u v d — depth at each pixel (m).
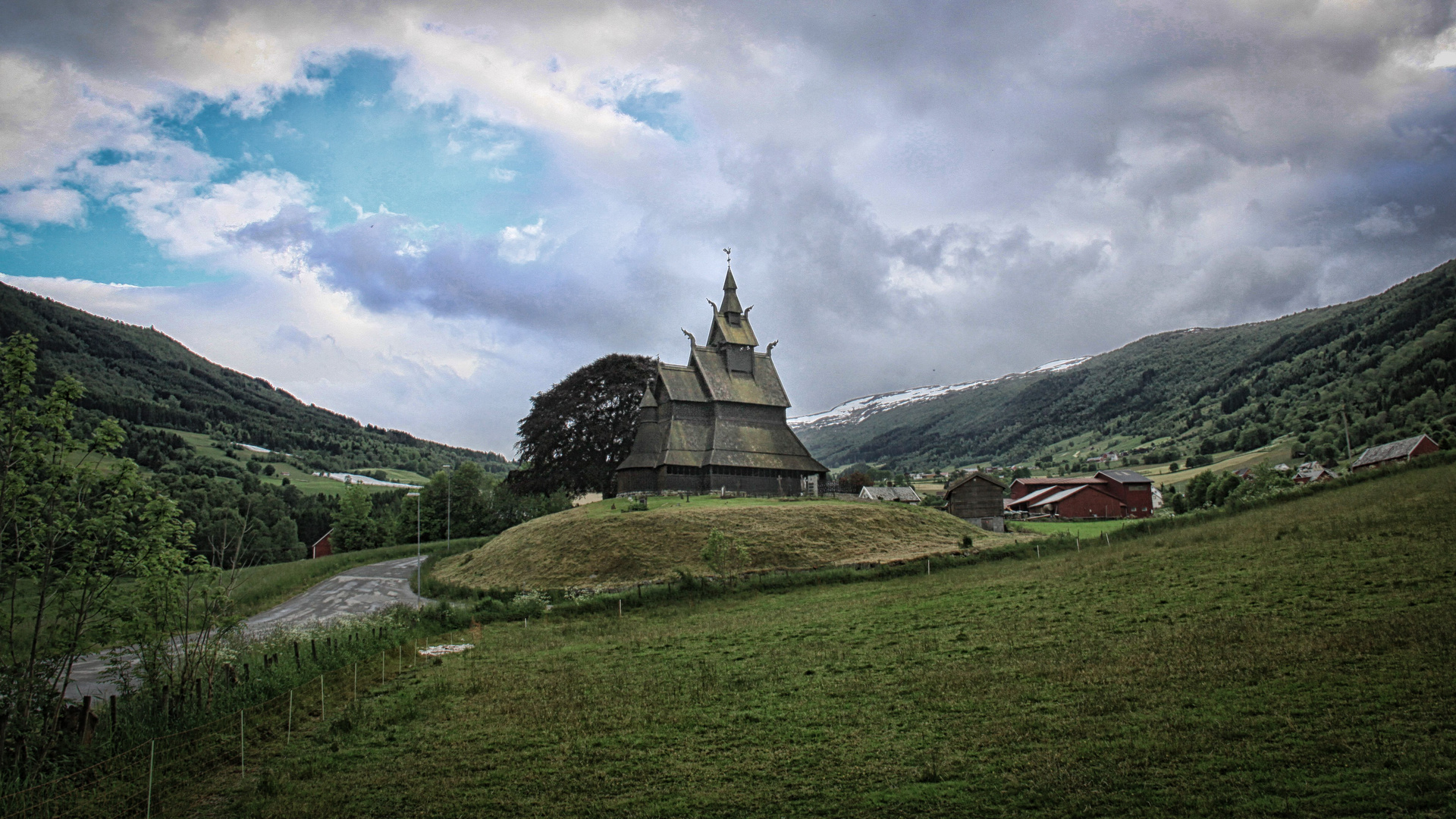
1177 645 32.91
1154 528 68.75
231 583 32.47
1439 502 53.47
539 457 116.88
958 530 88.00
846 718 28.67
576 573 73.94
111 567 26.62
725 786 23.77
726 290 116.19
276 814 23.19
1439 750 21.08
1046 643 35.94
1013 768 23.17
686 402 107.06
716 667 37.56
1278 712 24.67
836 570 64.69
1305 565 43.97
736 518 82.62
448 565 92.00
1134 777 21.72
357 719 31.55
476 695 35.12
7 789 23.05
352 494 140.38
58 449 25.81
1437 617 31.45
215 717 30.36
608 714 31.12
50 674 25.95
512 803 23.61
